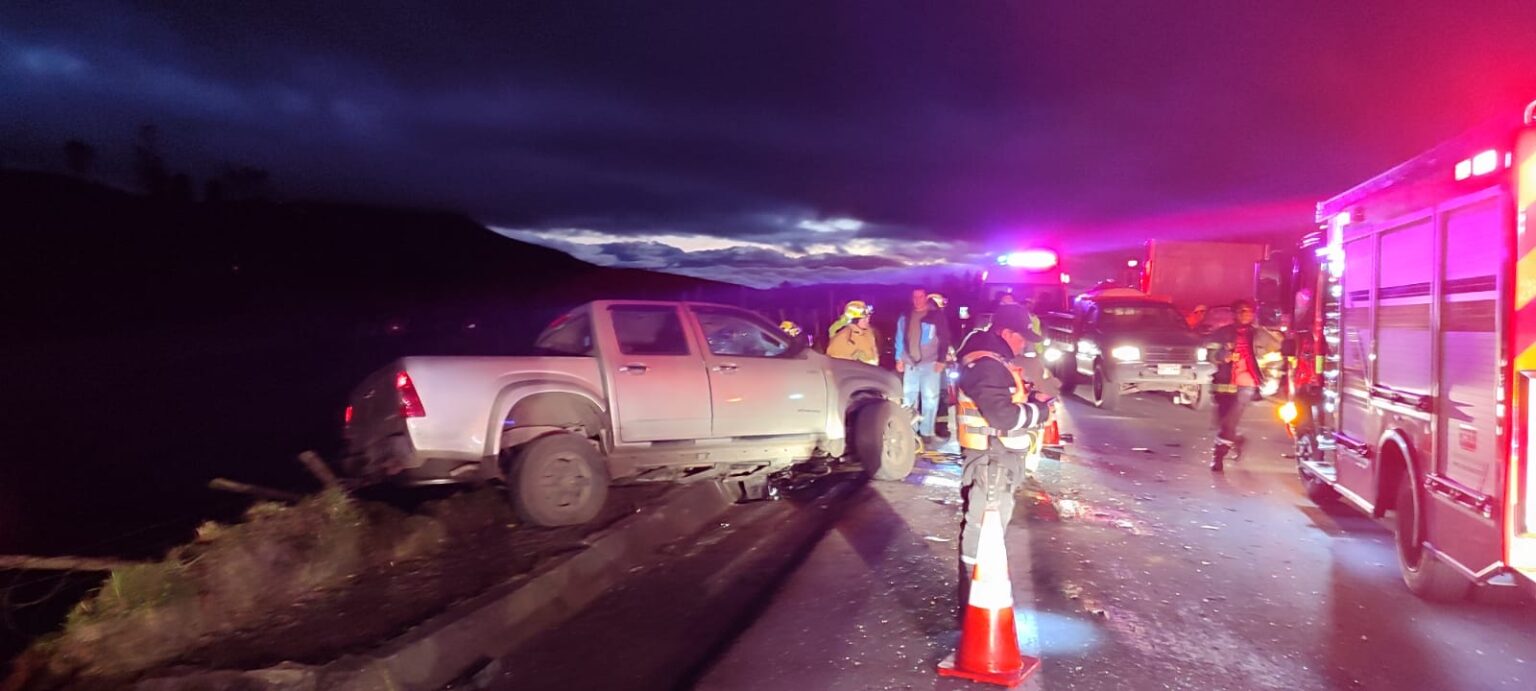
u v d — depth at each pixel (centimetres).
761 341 955
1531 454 481
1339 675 506
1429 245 590
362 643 500
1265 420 1552
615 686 504
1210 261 2294
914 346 1302
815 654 538
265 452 1111
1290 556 741
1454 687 492
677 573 715
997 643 499
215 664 472
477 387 754
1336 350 795
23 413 1484
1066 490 985
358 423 767
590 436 820
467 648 534
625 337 871
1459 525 541
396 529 677
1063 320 2003
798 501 958
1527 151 479
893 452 1020
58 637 480
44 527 759
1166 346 1647
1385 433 664
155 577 523
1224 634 567
